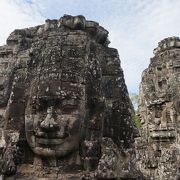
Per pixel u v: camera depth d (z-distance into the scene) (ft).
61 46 20.21
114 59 22.56
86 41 20.59
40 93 19.21
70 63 19.71
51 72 19.44
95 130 19.67
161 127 49.29
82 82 19.54
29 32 26.02
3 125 22.53
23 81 21.08
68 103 18.92
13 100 20.90
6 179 18.98
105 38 22.65
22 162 19.83
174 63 51.75
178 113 48.93
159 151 47.88
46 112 18.93
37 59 20.77
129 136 21.47
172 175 41.52
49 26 21.40
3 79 26.20
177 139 47.26
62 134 18.63
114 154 18.67
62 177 18.75
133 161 19.66
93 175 18.45
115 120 21.42
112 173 17.90
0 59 28.40
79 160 19.24
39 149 19.03
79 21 20.88
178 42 53.36
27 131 19.42
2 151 20.18
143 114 55.01
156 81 53.11
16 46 27.32
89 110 19.94
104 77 22.13
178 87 50.34
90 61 20.42
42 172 19.03
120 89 22.00
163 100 50.60
